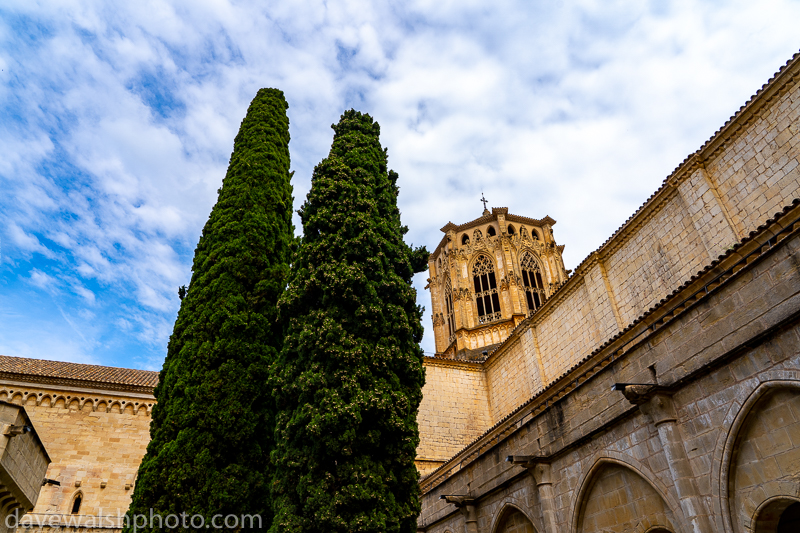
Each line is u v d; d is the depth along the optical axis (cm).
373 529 1346
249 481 1705
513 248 5975
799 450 949
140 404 3434
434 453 3541
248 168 2575
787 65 1911
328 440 1445
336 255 1848
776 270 1040
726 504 1055
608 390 1453
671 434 1190
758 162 2027
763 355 1036
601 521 1416
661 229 2495
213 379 1844
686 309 1248
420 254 2069
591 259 2945
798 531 1209
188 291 2247
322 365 1603
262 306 2112
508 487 1852
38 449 2086
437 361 3947
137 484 1767
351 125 2447
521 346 3659
